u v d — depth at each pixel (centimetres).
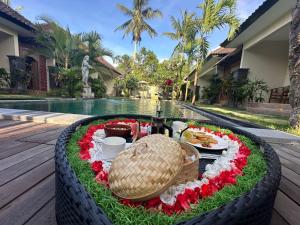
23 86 921
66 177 61
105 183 64
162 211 54
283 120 444
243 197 52
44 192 103
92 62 1248
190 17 1161
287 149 221
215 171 79
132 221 48
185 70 1452
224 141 127
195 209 55
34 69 1112
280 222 90
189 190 62
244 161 90
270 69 868
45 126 254
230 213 46
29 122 275
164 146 68
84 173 70
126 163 62
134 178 57
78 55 1157
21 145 175
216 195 60
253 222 52
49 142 186
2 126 245
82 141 105
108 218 46
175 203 57
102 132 132
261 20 653
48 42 991
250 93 780
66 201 59
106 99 1294
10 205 92
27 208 90
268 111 612
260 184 60
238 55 1076
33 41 1084
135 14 1661
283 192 119
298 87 345
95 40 1180
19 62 882
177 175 61
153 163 60
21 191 103
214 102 1223
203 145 114
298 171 154
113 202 53
